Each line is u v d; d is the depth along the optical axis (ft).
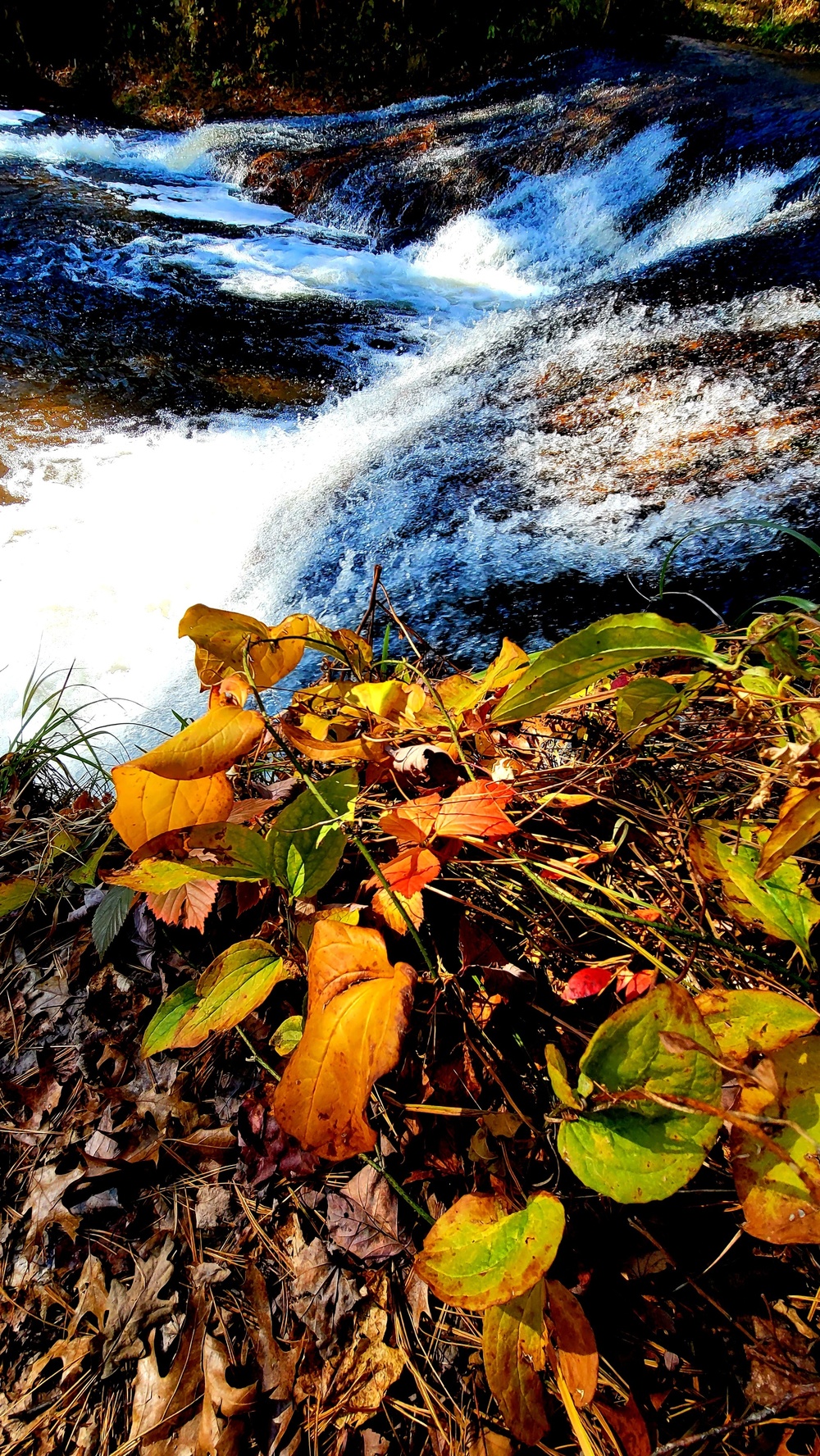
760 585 7.20
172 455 12.64
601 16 32.07
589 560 8.29
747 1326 2.82
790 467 8.46
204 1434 2.84
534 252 22.26
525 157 24.27
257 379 15.33
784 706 3.29
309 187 26.71
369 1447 2.77
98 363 15.34
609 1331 2.86
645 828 3.76
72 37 35.68
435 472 10.78
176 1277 3.25
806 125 20.26
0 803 5.66
